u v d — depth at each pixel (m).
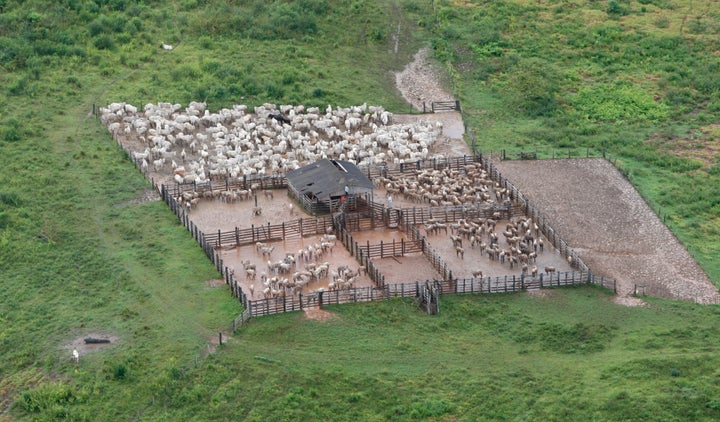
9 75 159.12
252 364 100.31
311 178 128.62
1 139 142.00
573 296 112.50
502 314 109.12
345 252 119.50
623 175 140.00
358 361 101.44
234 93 159.38
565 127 155.62
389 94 163.75
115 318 107.81
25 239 121.19
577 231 126.31
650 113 160.38
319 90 160.12
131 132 146.62
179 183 131.75
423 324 107.12
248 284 112.75
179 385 98.00
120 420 95.12
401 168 137.38
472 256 119.44
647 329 106.62
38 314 109.19
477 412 95.81
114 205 128.62
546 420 94.44
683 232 127.25
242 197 130.25
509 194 132.25
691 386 97.38
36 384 99.81
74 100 155.00
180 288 112.19
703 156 148.00
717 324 107.81
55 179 133.62
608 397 96.25
